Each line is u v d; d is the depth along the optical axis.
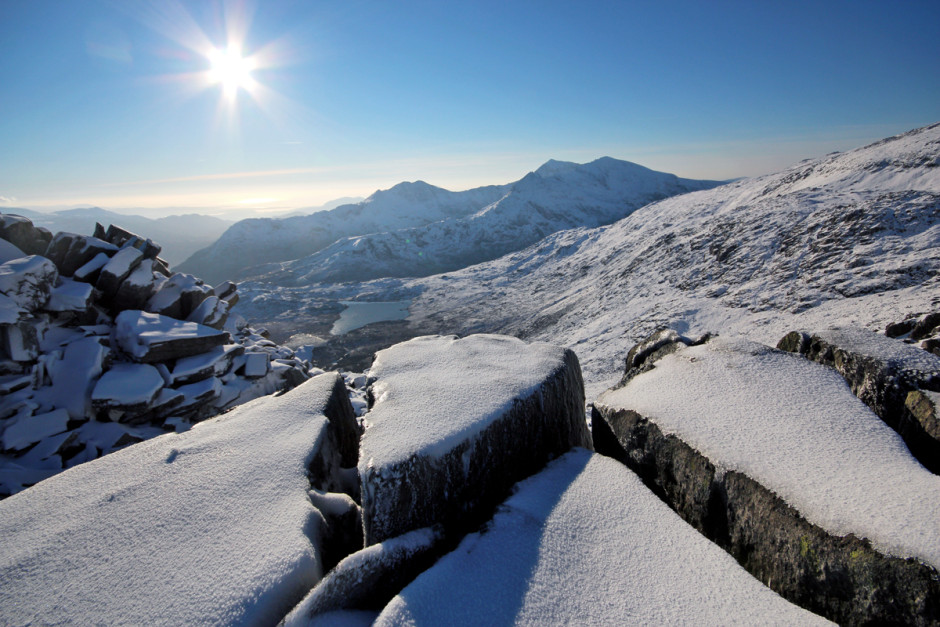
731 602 2.19
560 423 3.99
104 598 2.44
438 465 2.98
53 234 8.26
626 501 2.94
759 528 2.51
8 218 7.78
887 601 1.90
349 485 4.18
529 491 3.10
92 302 7.86
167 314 8.77
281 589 2.46
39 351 6.71
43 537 2.88
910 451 2.90
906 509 2.13
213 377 7.79
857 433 2.81
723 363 3.86
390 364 4.48
